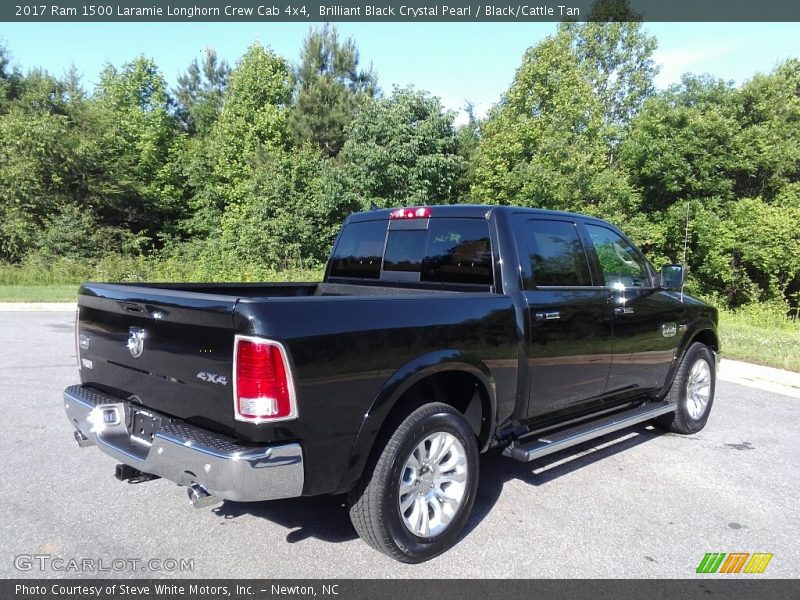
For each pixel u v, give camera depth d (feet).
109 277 64.23
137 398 9.97
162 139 105.60
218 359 8.22
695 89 79.30
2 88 91.97
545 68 72.95
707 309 17.78
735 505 12.33
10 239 73.15
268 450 7.87
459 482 10.36
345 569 9.43
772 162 69.62
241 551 9.91
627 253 15.39
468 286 12.40
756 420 19.33
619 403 15.01
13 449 14.56
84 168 82.99
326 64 106.22
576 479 13.69
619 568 9.65
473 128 105.81
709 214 66.64
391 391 9.14
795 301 67.77
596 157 66.08
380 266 14.51
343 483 8.75
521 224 12.48
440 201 75.41
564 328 12.57
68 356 26.96
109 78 107.76
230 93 105.09
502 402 11.35
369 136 74.95
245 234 73.61
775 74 76.95
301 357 8.13
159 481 12.83
